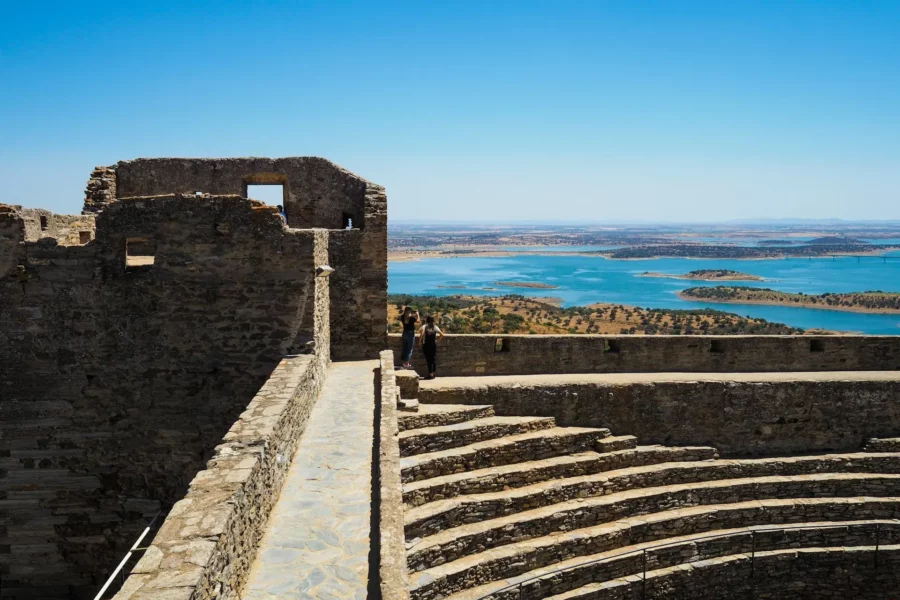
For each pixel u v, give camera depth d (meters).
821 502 16.88
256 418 9.82
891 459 18.19
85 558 13.73
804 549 16.22
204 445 13.72
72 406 13.47
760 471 17.69
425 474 14.52
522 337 19.36
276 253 13.56
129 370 13.56
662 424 18.19
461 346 19.16
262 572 7.90
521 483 15.37
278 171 19.88
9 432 13.37
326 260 16.09
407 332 18.59
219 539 6.35
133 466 13.70
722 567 15.53
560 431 17.11
